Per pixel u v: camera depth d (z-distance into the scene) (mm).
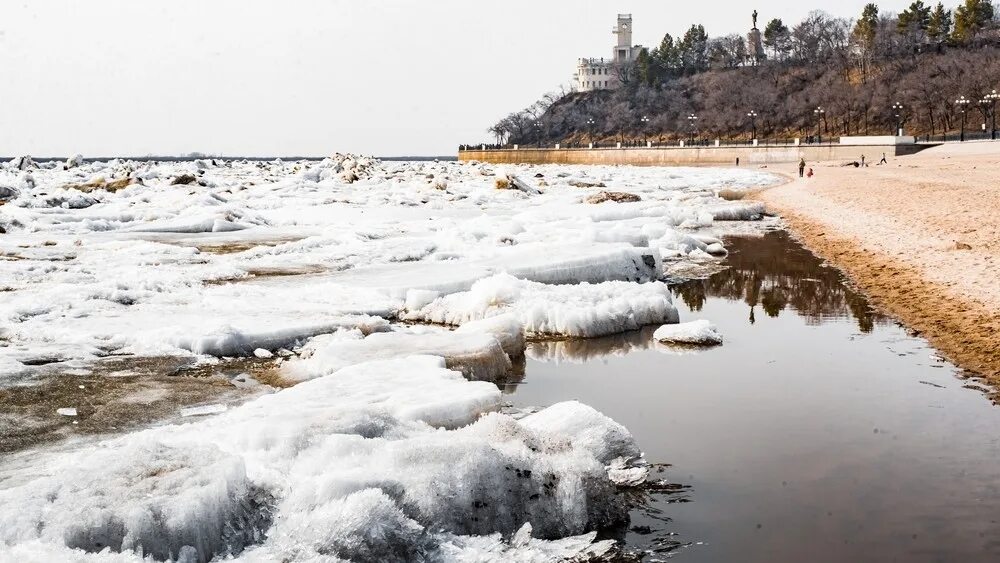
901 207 29438
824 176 61219
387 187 47938
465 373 9625
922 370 9977
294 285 15383
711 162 124125
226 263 18156
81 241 22031
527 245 19281
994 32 152125
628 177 69188
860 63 161625
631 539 5691
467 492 5660
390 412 7359
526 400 8984
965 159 75875
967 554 5379
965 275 15344
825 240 24031
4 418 7855
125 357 10227
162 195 35750
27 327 11430
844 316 13445
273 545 5113
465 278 14711
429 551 5301
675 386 9531
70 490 5207
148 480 5277
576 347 11578
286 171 71438
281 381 9367
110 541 4785
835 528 5785
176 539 4855
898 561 5309
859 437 7645
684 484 6617
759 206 33469
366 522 5129
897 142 97250
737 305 14711
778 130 155750
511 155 170125
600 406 8742
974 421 8039
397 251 19547
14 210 27703
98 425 7707
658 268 17266
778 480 6668
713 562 5340
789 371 10102
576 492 5863
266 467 6008
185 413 8102
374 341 10336
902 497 6301
